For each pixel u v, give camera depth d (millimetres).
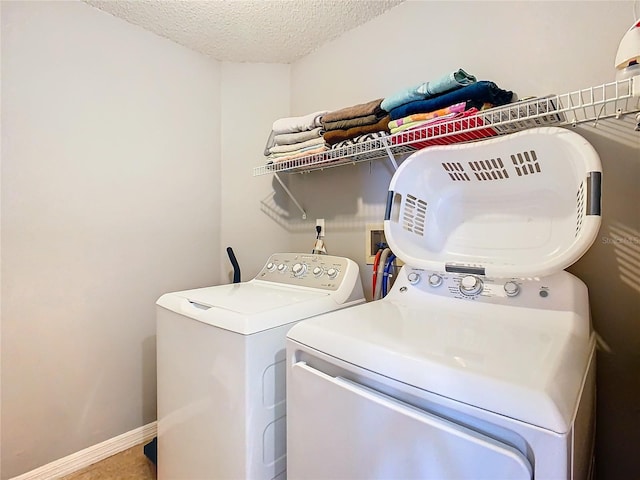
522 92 1268
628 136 1049
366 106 1429
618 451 1072
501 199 1113
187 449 1222
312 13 1701
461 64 1438
